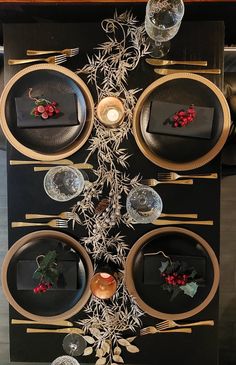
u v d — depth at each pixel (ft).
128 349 5.37
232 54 6.13
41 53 5.20
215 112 5.02
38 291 5.00
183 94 5.05
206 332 5.34
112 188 5.21
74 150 5.16
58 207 5.29
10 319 5.45
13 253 5.30
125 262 5.25
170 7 4.82
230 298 7.25
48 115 5.01
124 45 5.16
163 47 5.13
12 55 5.24
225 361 7.16
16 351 5.49
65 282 5.18
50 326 5.44
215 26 5.09
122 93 5.16
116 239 5.25
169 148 5.11
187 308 5.25
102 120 5.08
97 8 5.51
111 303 5.32
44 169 5.26
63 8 5.56
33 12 5.69
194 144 5.08
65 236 5.25
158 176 5.19
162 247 5.18
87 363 5.47
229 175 6.68
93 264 5.28
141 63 5.15
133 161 5.19
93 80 5.17
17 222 5.32
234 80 5.92
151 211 5.09
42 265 4.87
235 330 7.23
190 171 5.18
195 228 5.23
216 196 5.19
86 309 5.35
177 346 5.37
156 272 5.12
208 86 5.00
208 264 5.20
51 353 5.46
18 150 5.17
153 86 5.03
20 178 5.29
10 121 5.15
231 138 5.88
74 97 5.06
